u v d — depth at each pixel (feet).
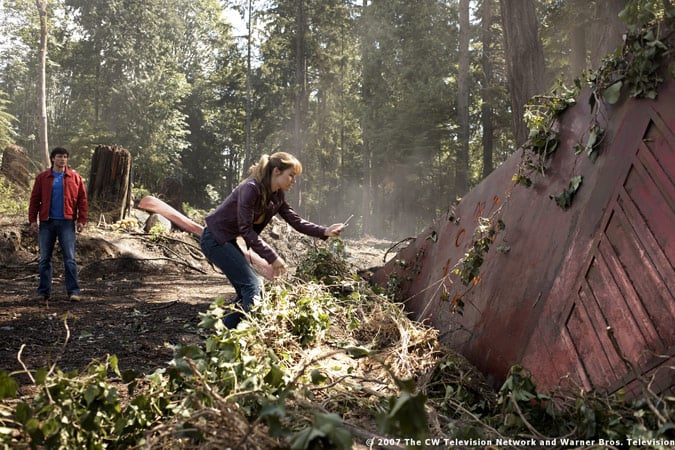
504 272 11.32
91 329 18.15
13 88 185.16
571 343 8.56
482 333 11.22
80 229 24.32
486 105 117.60
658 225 7.80
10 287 27.55
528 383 7.96
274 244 44.88
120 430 7.38
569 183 10.09
